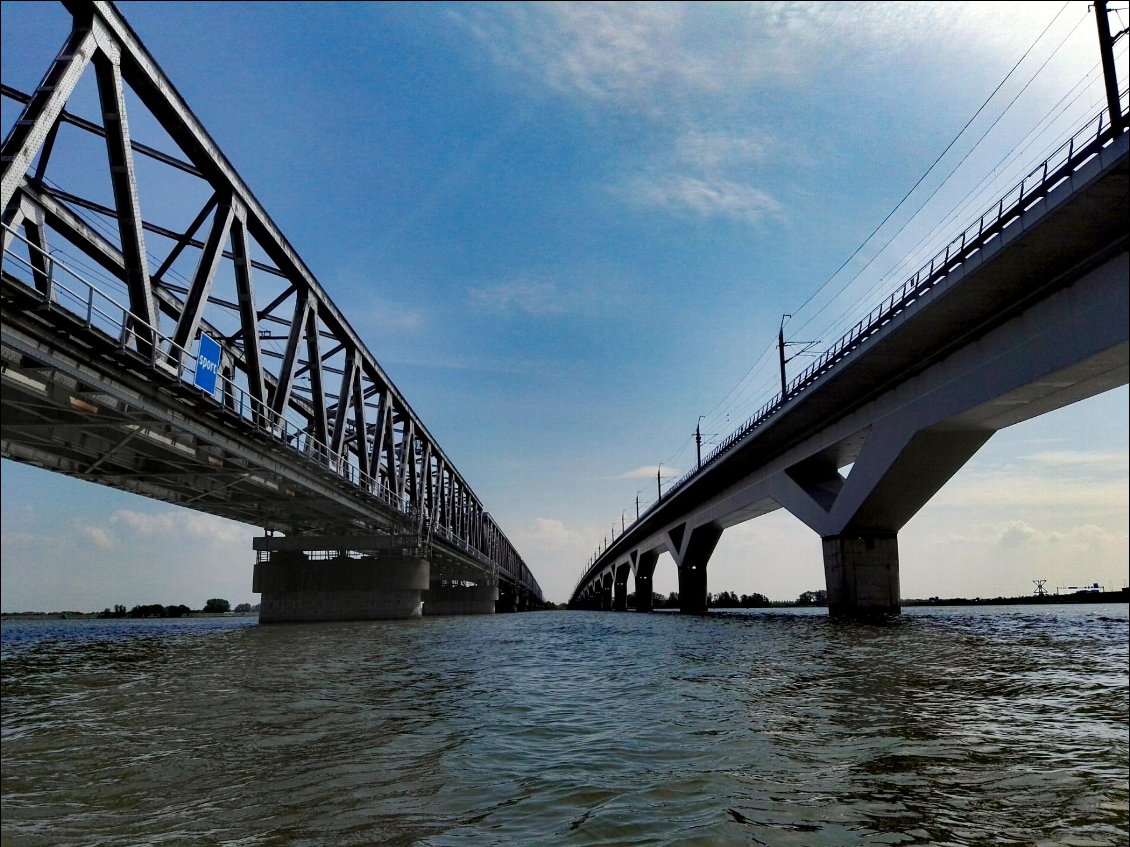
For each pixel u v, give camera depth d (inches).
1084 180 956.6
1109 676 679.7
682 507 3597.4
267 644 1386.6
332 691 663.1
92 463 1486.2
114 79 1035.9
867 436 1911.9
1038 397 1315.2
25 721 530.3
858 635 1307.8
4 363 918.4
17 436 1263.5
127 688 722.8
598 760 371.6
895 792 311.9
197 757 401.1
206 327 1688.0
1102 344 1075.9
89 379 976.9
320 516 2330.2
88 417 1157.1
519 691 644.1
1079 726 447.2
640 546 5019.7
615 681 708.0
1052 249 1093.8
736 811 286.0
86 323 894.4
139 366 1030.4
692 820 275.7
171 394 1157.7
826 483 2250.2
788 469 2316.7
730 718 483.2
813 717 483.2
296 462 1685.5
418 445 3329.2
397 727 475.2
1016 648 1002.1
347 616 2635.3
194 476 1686.8
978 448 1600.6
